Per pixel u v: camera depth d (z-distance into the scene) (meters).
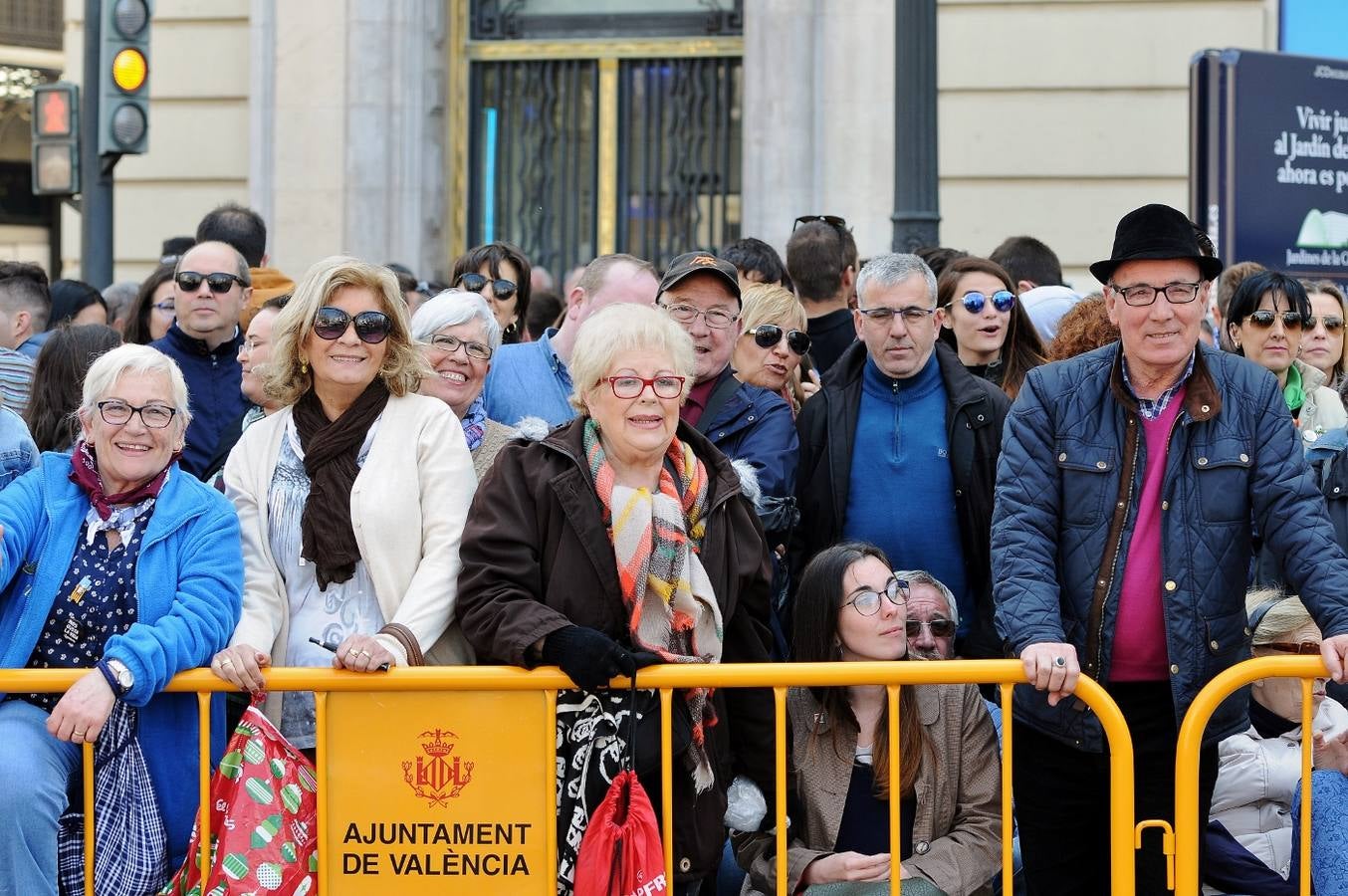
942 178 12.09
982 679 4.52
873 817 5.05
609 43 13.04
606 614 4.57
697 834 4.64
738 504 4.82
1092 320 6.00
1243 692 4.79
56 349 6.52
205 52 12.98
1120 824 4.53
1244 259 9.43
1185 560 4.65
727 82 12.90
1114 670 4.80
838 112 12.05
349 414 4.86
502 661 4.53
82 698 4.34
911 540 5.88
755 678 4.50
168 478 4.79
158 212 13.07
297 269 12.77
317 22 12.70
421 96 12.86
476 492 4.73
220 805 4.54
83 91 11.13
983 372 6.96
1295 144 9.50
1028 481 4.80
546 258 13.20
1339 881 5.07
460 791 4.50
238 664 4.48
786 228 12.12
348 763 4.50
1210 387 4.69
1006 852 4.55
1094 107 11.91
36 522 4.70
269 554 4.84
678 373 4.63
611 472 4.62
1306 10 11.71
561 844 4.53
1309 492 4.63
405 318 4.95
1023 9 11.94
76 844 4.67
